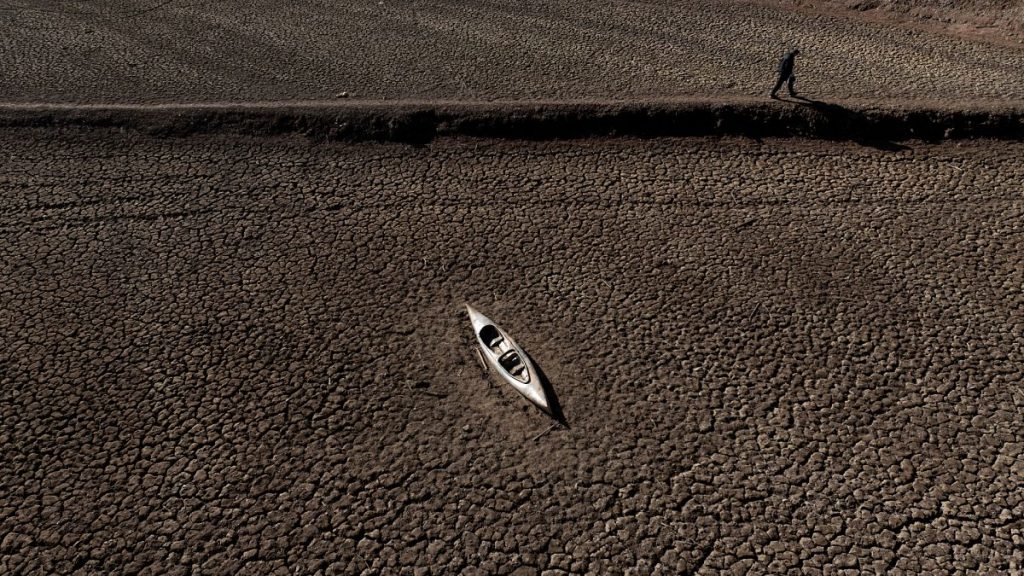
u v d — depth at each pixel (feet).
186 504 34.68
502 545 33.06
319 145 56.44
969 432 36.47
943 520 33.24
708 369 39.96
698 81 61.46
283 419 38.01
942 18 70.18
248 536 33.55
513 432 37.32
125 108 58.08
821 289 44.16
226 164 54.80
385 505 34.55
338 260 46.93
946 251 46.29
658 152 55.26
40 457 36.45
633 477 35.29
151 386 39.63
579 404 38.47
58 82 63.21
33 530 33.76
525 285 45.03
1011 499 33.76
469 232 48.88
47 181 53.01
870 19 71.82
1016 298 43.04
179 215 50.34
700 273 45.47
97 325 42.88
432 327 42.65
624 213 50.06
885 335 41.32
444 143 56.39
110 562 32.71
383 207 51.01
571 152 55.52
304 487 35.24
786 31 70.18
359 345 41.65
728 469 35.50
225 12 77.20
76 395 39.19
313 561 32.68
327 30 72.74
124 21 75.15
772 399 38.40
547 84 61.72
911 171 52.54
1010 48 64.23
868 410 37.70
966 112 55.01
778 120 56.39
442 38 70.59
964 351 40.32
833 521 33.47
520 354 39.42
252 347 41.60
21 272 46.09
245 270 46.26
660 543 32.96
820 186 51.72
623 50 67.41
